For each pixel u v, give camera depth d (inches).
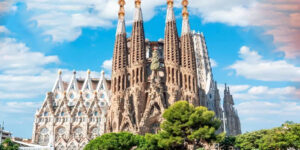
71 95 5629.9
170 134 2640.3
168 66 4434.1
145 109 4165.8
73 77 5812.0
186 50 4581.7
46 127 5073.8
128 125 4025.6
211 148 3334.2
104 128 4913.9
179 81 4370.1
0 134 4015.8
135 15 4761.3
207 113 2642.7
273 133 2933.1
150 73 4640.8
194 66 4547.2
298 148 2719.0
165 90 4320.9
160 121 4005.9
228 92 6968.5
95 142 2659.9
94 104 5191.9
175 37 4611.2
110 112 4360.2
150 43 5339.6
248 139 3181.6
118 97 4284.0
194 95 4338.1
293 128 2721.5
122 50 4611.2
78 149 4731.8
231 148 3476.9
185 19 4849.9
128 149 2706.7
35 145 4510.3
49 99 5265.8
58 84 5713.6
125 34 4790.8
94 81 6048.2
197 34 7155.5
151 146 2738.7
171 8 4827.8
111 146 2546.8
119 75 4451.3
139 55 4463.6
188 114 2650.1
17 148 3599.9
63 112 5162.4
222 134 2578.7
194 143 2596.0
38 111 5211.6
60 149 4785.9
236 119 6953.7
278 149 2758.4
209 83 6254.9
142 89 4288.9
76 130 5036.9
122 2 5007.4
